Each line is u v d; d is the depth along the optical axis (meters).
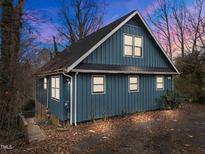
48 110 14.80
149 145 7.23
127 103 13.23
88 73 11.42
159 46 15.20
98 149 6.88
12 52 6.87
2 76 6.86
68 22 31.06
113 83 12.55
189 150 6.67
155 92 15.10
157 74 15.16
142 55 14.41
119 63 13.06
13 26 6.89
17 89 7.27
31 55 8.77
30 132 8.84
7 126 7.13
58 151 6.63
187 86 19.77
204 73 18.97
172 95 15.34
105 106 12.11
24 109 18.36
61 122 11.54
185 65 20.34
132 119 11.87
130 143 7.48
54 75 13.32
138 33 14.24
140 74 14.05
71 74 10.88
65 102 11.21
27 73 8.00
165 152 6.52
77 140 7.91
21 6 7.21
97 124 10.73
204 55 20.12
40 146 7.07
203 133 8.77
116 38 13.01
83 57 10.98
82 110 11.15
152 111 14.55
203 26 23.84
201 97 18.94
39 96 19.05
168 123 10.79
